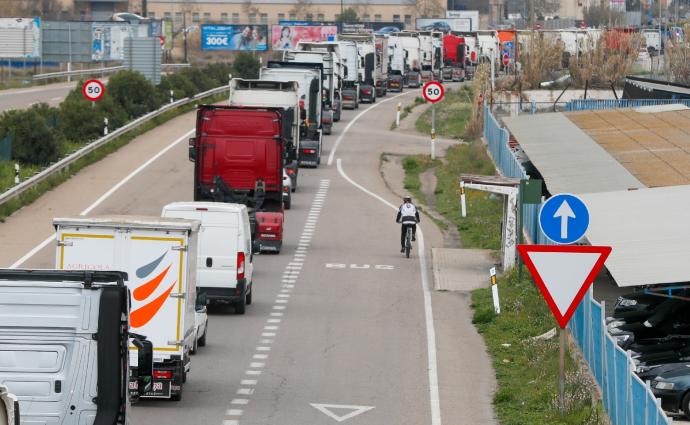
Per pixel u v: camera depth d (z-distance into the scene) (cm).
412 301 8525
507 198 9456
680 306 6581
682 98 15512
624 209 7169
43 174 12825
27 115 14200
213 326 7531
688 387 5569
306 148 16038
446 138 19938
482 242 11062
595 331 5906
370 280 9281
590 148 10431
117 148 16262
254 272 9488
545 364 6294
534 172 11756
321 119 16950
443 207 13200
